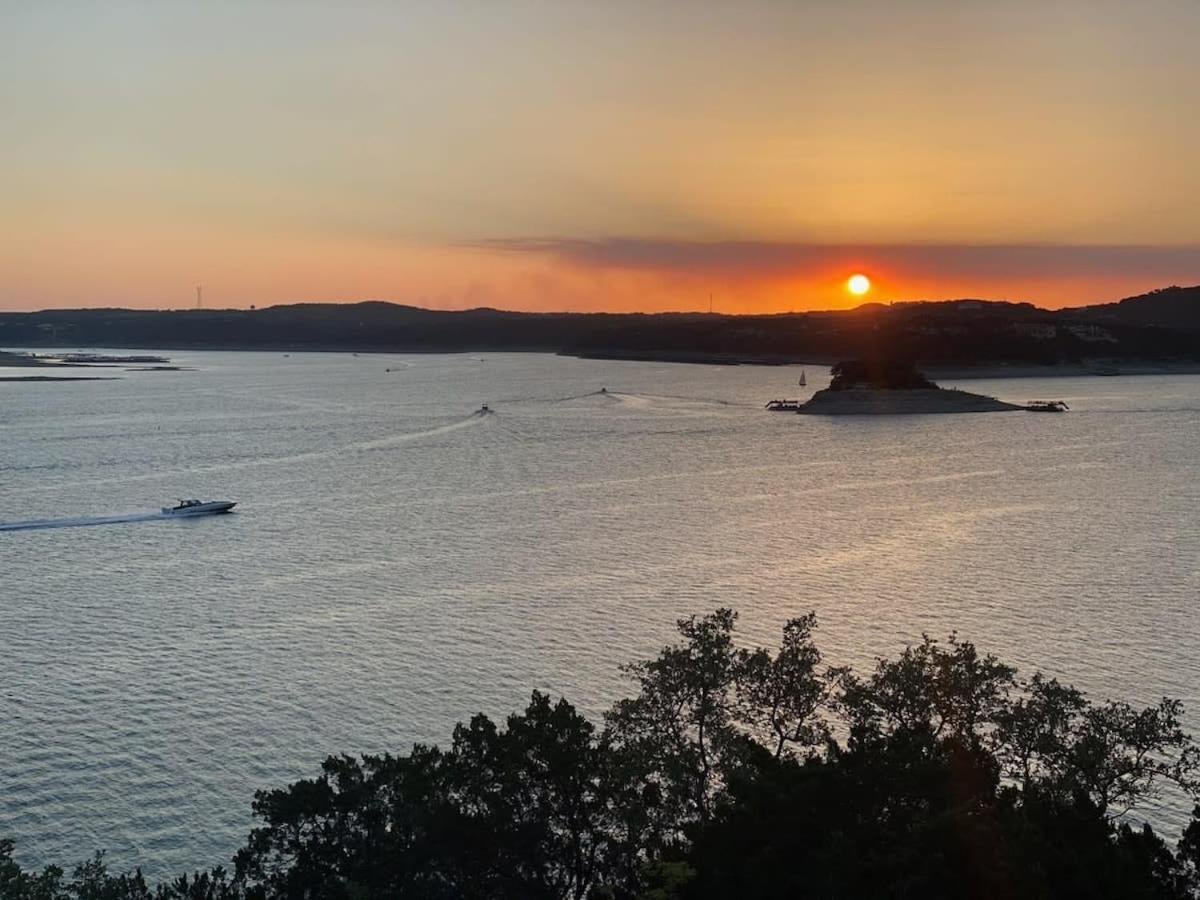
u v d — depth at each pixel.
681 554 111.12
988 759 41.31
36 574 104.81
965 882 31.91
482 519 132.25
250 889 41.38
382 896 39.31
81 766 61.19
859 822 34.75
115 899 39.47
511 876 41.38
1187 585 96.25
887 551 112.19
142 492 154.88
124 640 82.69
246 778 59.81
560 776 41.88
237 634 84.06
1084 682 71.62
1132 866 33.69
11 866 38.69
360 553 113.06
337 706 69.44
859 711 46.59
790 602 92.19
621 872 41.19
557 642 81.56
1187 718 65.19
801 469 177.38
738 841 34.97
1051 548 112.88
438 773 42.69
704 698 47.03
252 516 135.75
